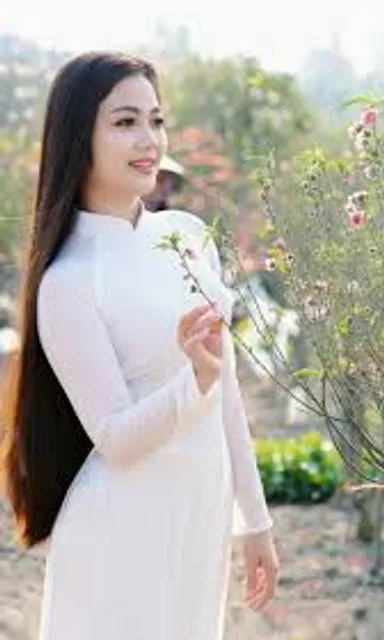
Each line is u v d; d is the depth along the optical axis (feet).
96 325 13.91
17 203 46.60
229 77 54.70
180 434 14.03
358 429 14.53
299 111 52.54
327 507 35.78
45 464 14.46
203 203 44.45
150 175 14.24
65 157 14.20
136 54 14.37
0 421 14.64
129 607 13.94
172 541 14.01
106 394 13.80
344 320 14.19
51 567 14.37
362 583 28.12
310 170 14.83
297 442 38.58
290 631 25.09
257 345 24.97
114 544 13.97
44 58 51.88
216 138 52.24
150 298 14.12
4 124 51.83
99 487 14.03
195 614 14.26
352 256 14.38
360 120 14.30
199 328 13.50
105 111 14.05
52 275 14.01
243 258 18.93
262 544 14.99
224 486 14.40
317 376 16.14
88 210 14.39
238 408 14.96
